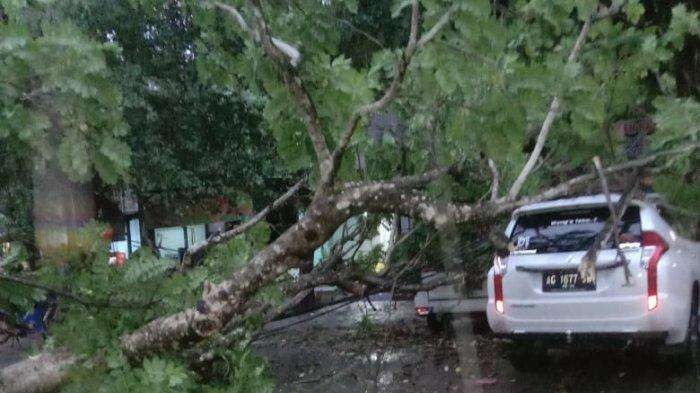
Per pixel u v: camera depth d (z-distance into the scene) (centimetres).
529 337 671
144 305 354
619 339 633
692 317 661
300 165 374
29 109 315
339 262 535
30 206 649
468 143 399
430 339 922
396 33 721
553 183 577
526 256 678
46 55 307
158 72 857
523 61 473
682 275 642
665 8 742
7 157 447
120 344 348
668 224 661
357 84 358
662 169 535
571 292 652
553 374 756
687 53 743
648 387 682
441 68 341
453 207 373
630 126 587
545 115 445
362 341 923
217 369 377
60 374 338
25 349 421
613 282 635
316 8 425
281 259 342
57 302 380
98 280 356
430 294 884
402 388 734
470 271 738
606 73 524
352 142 370
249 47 371
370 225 560
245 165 952
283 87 361
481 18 325
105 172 332
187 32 820
